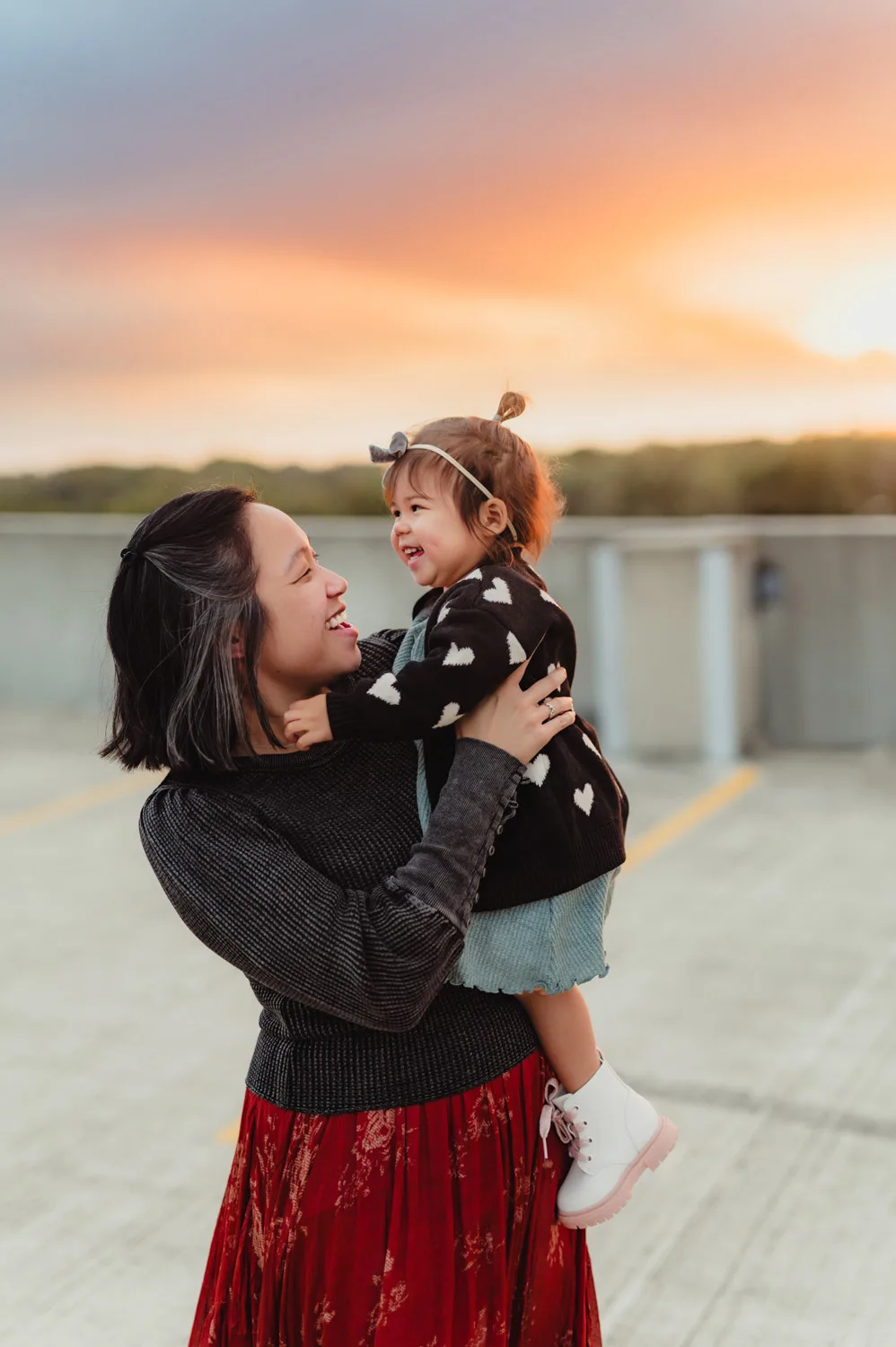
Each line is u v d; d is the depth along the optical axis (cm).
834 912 550
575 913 177
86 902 604
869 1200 338
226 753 163
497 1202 171
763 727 854
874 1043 427
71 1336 300
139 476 2239
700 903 569
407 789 172
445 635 166
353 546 923
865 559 824
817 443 1794
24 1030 467
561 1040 182
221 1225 186
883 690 832
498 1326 172
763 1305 299
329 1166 167
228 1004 486
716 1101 393
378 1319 166
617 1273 312
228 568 160
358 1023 158
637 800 741
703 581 819
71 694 1042
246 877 158
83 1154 380
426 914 155
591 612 889
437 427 196
